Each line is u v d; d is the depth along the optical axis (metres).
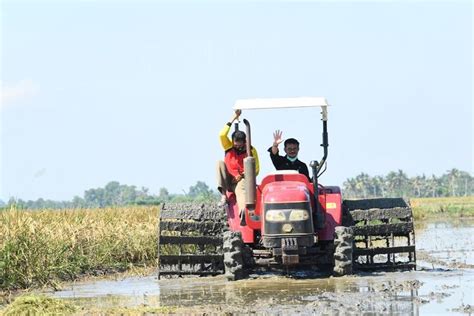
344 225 31.78
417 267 33.16
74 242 35.81
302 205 28.72
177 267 33.69
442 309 21.88
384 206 32.06
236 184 30.97
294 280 28.98
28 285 31.95
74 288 31.03
